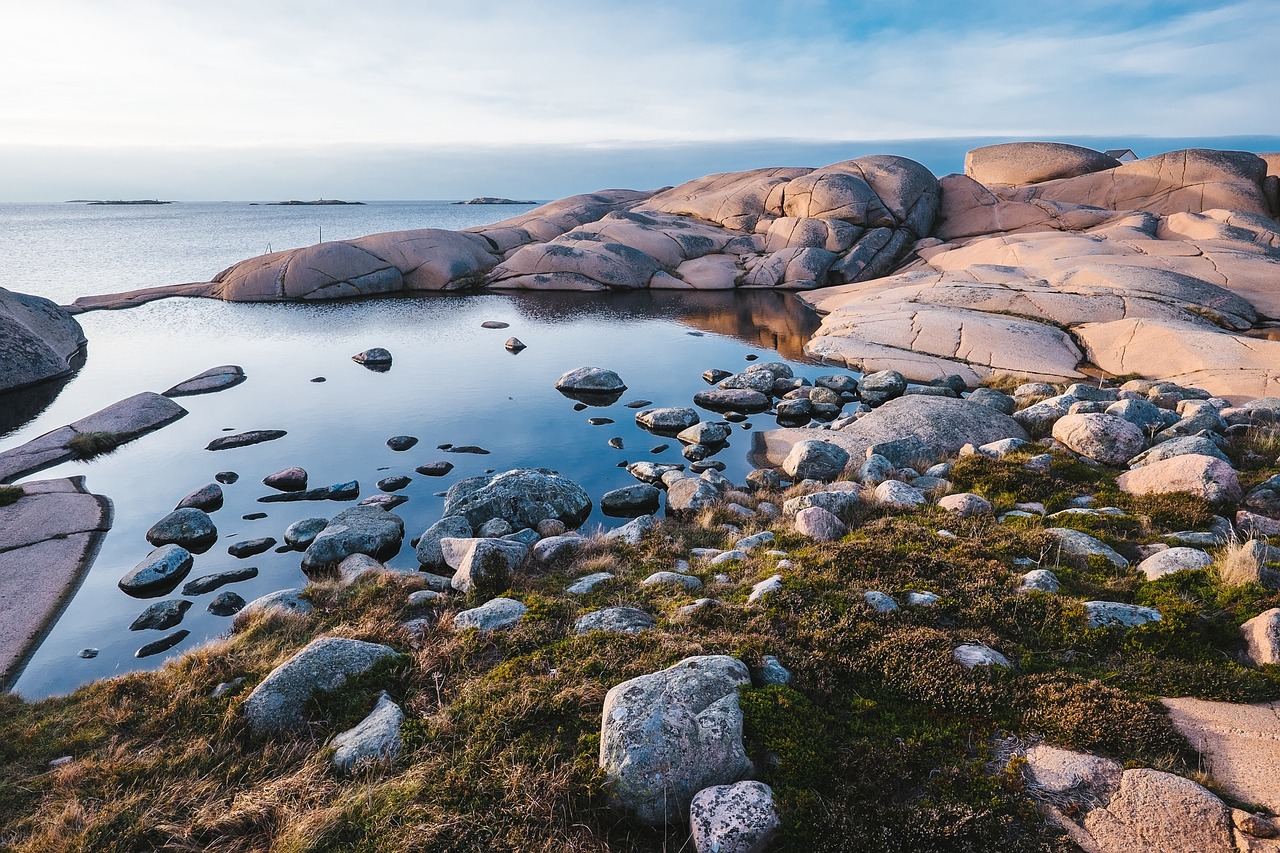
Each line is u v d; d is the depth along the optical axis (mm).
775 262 57219
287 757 7172
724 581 10766
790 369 29844
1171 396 20766
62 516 16188
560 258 57688
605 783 6035
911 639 7961
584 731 6891
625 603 10156
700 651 7996
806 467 17547
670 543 13000
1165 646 7648
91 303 48031
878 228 59906
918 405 20625
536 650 8695
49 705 8930
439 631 9586
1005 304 34906
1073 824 5508
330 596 11539
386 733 7168
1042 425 19141
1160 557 9633
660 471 18750
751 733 6496
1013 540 10914
